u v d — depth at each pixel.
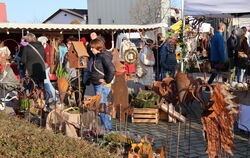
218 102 2.79
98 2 28.25
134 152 3.71
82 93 7.02
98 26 10.20
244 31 9.88
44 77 7.06
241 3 6.83
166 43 8.87
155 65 9.47
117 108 5.04
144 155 3.65
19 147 3.05
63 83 5.08
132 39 12.77
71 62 4.85
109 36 12.36
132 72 9.47
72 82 6.97
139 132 5.74
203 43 13.47
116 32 11.71
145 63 9.25
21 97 5.66
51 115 5.04
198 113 7.10
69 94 5.34
